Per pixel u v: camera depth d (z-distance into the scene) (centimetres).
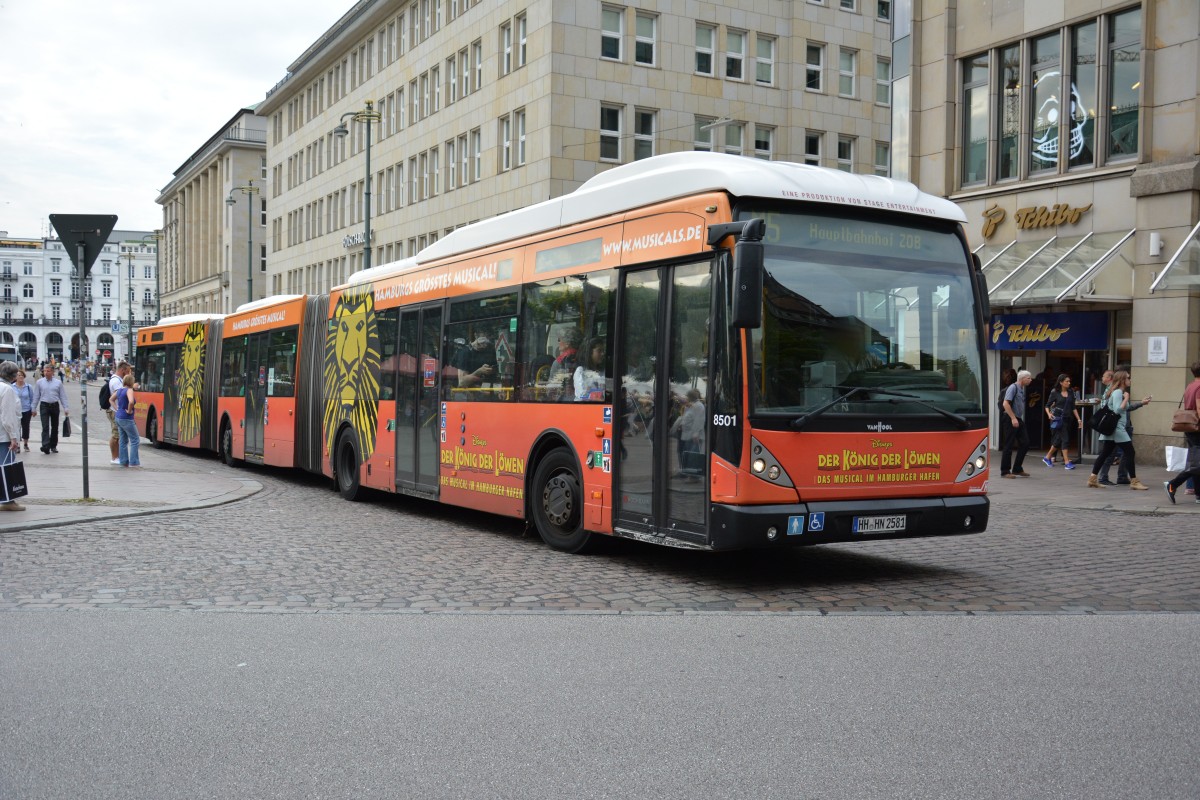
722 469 877
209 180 10588
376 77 6069
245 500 1631
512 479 1211
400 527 1345
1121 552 1136
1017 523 1388
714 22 4556
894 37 2848
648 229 990
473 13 4888
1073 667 650
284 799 440
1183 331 2122
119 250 16550
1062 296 2169
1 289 16062
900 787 450
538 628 764
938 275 967
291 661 667
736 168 908
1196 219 2125
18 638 730
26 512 1379
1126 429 1792
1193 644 711
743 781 458
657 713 557
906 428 931
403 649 699
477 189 4875
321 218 7069
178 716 553
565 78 4253
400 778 463
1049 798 438
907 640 724
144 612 817
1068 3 2394
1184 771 468
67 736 520
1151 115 2209
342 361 1727
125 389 2145
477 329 1299
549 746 504
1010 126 2569
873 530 909
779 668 649
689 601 868
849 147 4981
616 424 1023
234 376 2302
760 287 830
